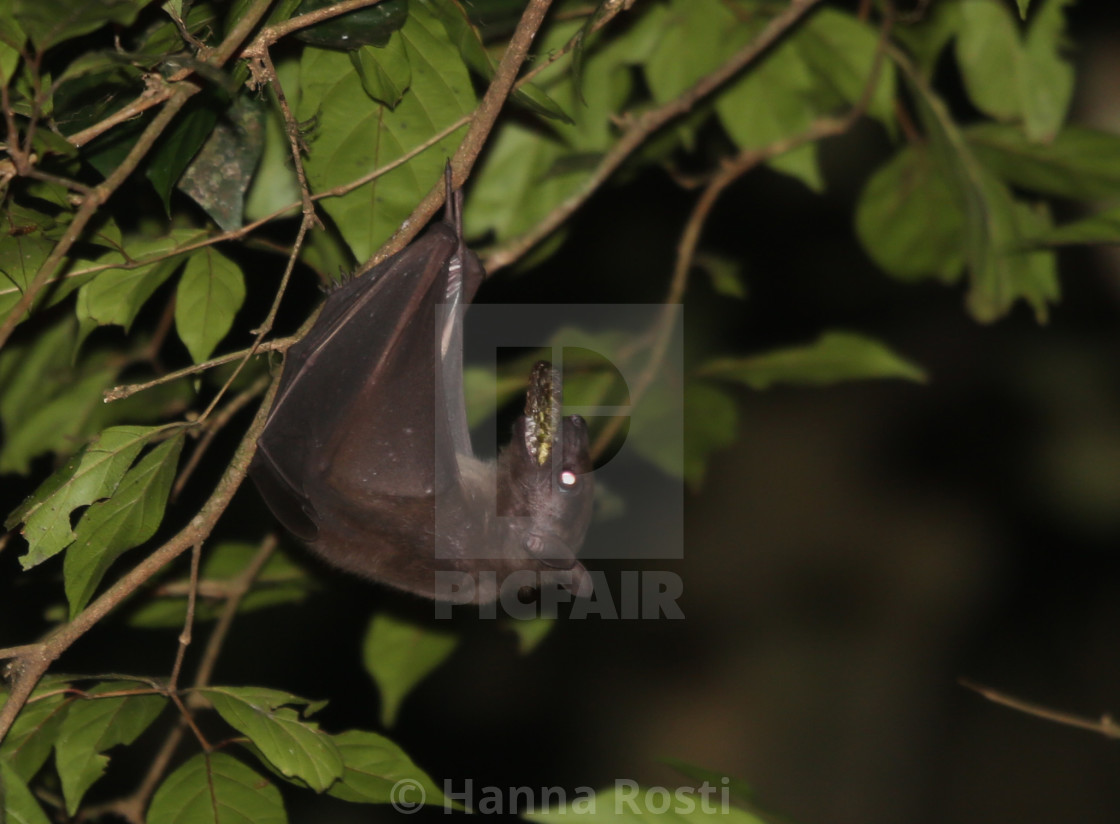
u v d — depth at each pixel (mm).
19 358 11883
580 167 11164
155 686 7883
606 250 15828
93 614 7613
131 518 7727
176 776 7555
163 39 7660
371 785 7871
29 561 7516
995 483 20312
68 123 7871
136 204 10250
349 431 8320
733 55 10805
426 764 17750
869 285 18328
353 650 16641
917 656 20766
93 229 7902
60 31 6148
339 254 10336
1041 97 11250
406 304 8266
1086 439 19266
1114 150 11297
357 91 8227
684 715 19953
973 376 19906
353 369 8250
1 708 7504
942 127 11500
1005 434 19984
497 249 10922
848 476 21109
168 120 7105
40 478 13336
